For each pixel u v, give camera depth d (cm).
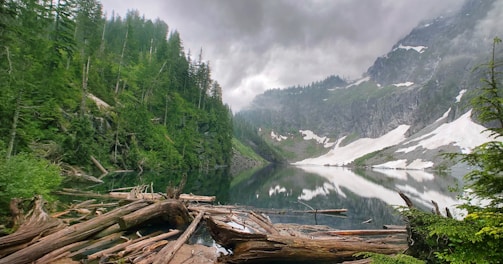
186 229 1259
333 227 1623
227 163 9844
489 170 562
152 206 1255
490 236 481
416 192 3412
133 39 8931
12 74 2277
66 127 3675
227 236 887
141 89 7344
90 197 1994
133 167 4928
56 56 4038
